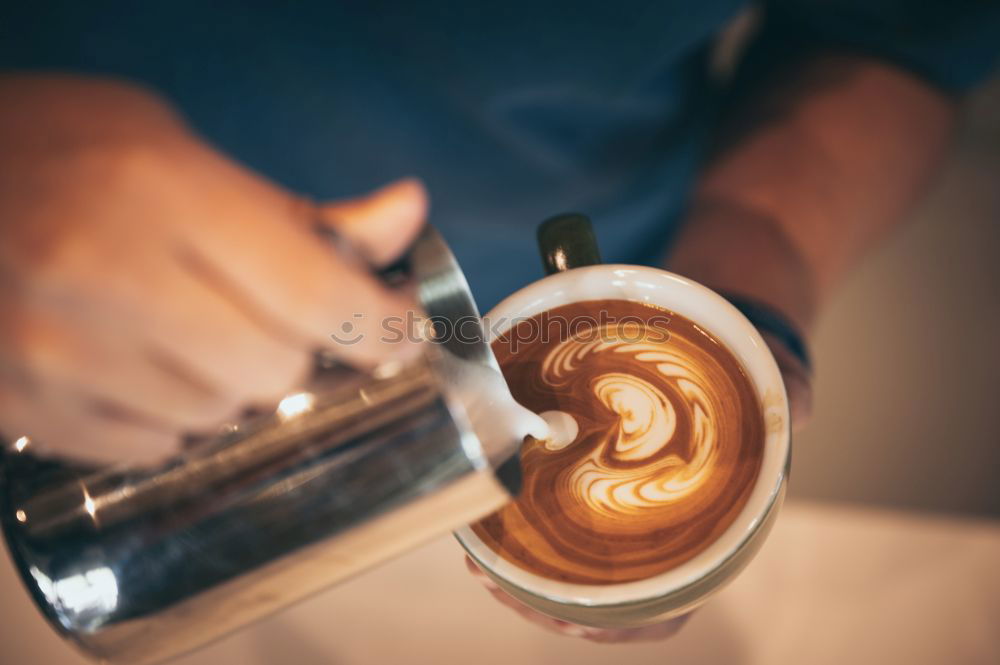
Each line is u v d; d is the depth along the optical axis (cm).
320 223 27
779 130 48
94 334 26
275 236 26
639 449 35
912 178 48
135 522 28
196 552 28
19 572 28
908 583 42
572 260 36
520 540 33
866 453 68
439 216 44
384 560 30
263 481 27
